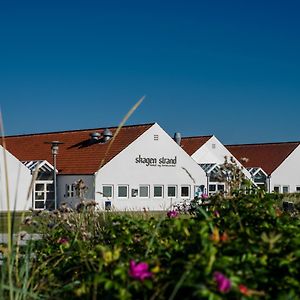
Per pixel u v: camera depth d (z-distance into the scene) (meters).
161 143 48.94
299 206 7.02
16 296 4.57
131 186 46.81
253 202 5.71
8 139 55.06
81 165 45.78
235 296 3.61
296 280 4.15
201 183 50.72
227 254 4.27
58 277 5.28
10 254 4.81
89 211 7.32
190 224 4.81
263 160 60.53
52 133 52.94
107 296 4.30
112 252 4.58
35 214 6.98
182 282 3.84
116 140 48.16
